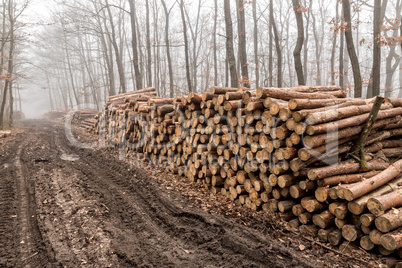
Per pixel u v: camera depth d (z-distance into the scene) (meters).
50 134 14.95
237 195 4.91
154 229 3.95
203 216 4.13
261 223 4.03
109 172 6.96
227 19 10.06
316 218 3.70
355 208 3.29
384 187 3.57
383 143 4.55
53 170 6.95
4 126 16.69
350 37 8.04
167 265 3.05
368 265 3.07
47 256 3.18
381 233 3.07
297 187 3.89
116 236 3.67
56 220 4.05
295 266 2.99
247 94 4.32
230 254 3.25
